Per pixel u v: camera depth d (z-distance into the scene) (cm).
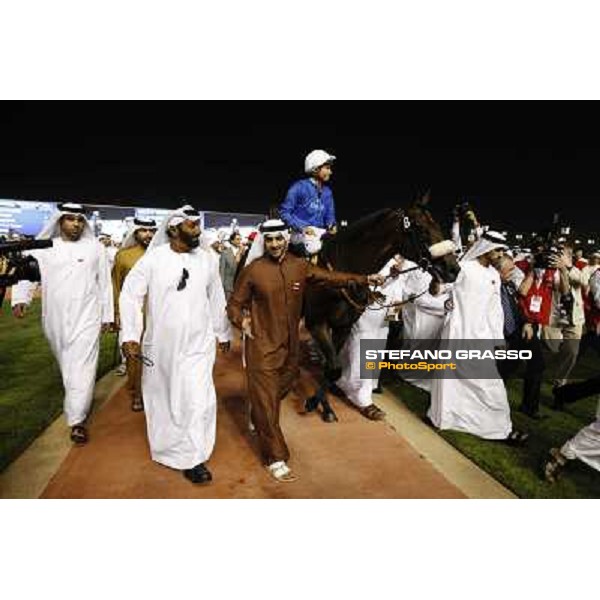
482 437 437
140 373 460
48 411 465
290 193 465
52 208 1477
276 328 357
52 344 403
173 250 358
